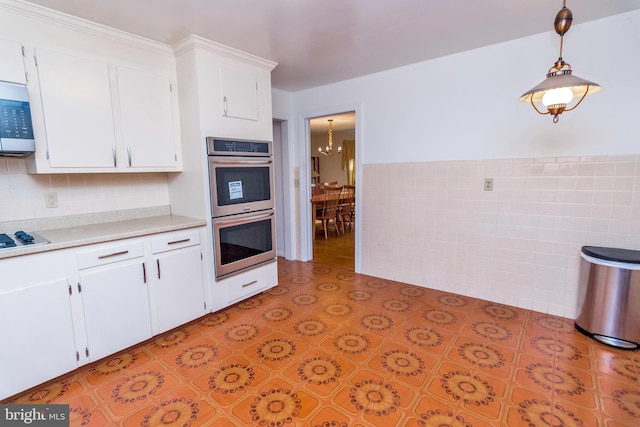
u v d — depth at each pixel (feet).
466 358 6.76
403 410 5.34
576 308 8.16
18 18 6.12
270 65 9.79
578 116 7.89
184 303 8.14
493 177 9.21
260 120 9.77
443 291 10.48
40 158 6.52
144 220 8.59
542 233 8.63
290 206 14.29
